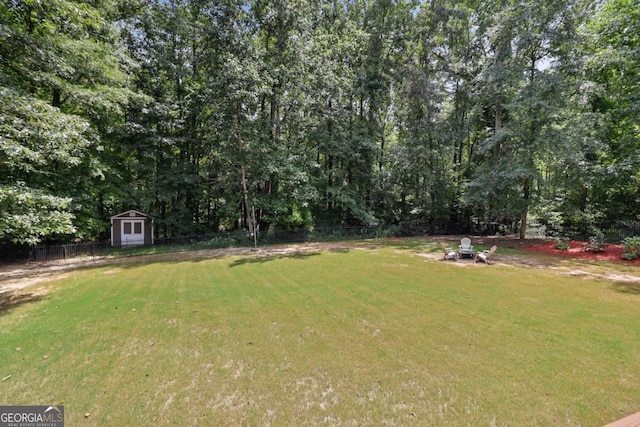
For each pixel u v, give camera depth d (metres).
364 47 20.39
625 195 15.41
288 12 16.97
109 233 18.72
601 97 14.57
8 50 8.48
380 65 20.34
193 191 19.02
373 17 20.58
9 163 7.53
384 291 7.19
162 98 17.33
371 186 21.62
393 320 5.33
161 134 17.33
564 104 13.68
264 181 17.81
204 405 3.07
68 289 7.82
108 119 15.22
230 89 14.67
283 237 18.03
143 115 16.77
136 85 16.81
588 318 5.36
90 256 14.02
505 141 15.76
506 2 16.64
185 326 5.17
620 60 12.94
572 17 13.29
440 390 3.28
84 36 11.78
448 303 6.25
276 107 18.94
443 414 2.90
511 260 11.34
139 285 8.08
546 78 13.38
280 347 4.35
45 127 7.27
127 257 13.66
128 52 15.88
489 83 15.06
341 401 3.12
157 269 10.41
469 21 19.48
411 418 2.85
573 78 13.97
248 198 17.59
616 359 3.91
